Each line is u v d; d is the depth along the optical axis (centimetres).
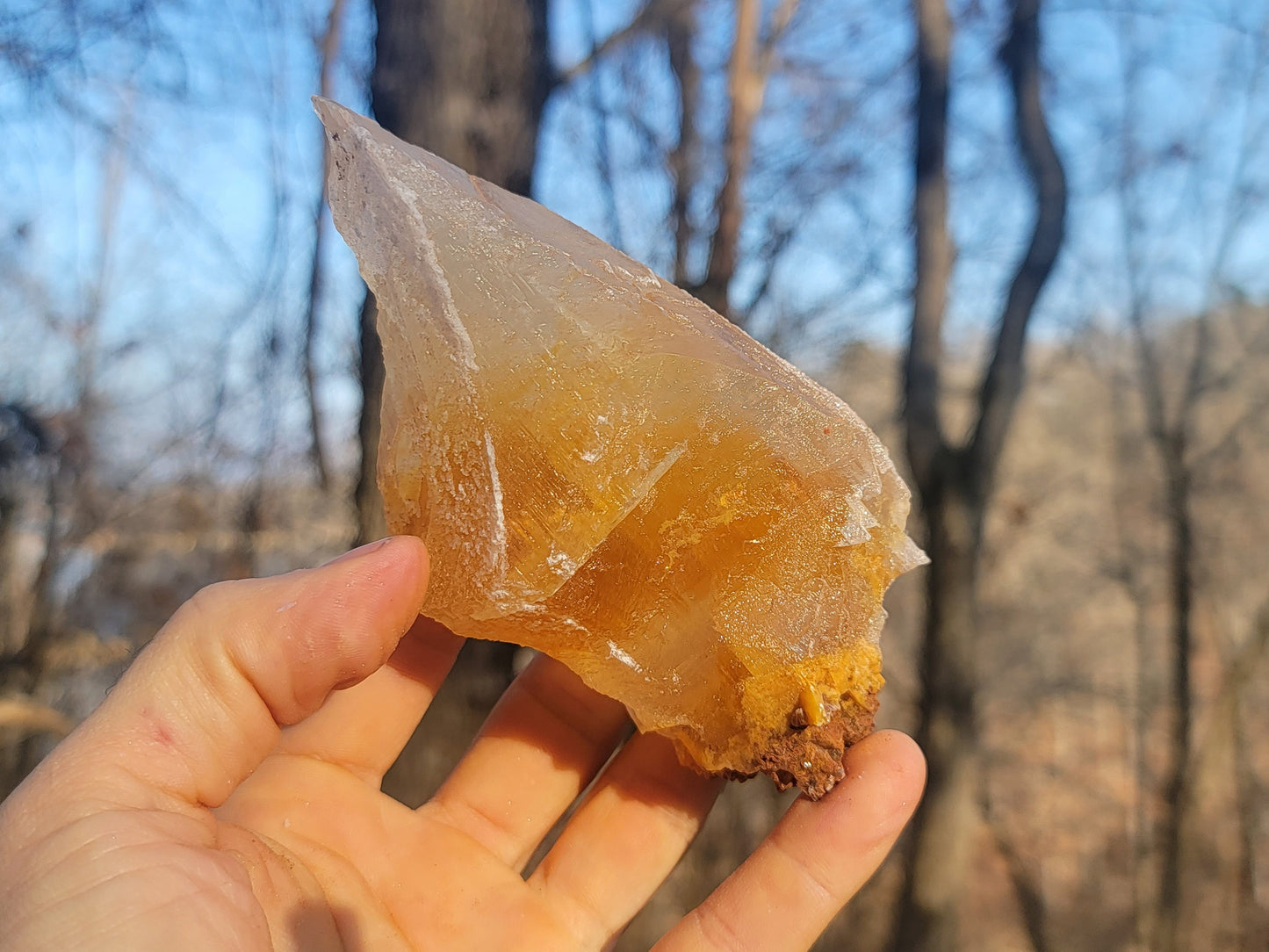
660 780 23
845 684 19
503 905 21
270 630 17
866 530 19
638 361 18
